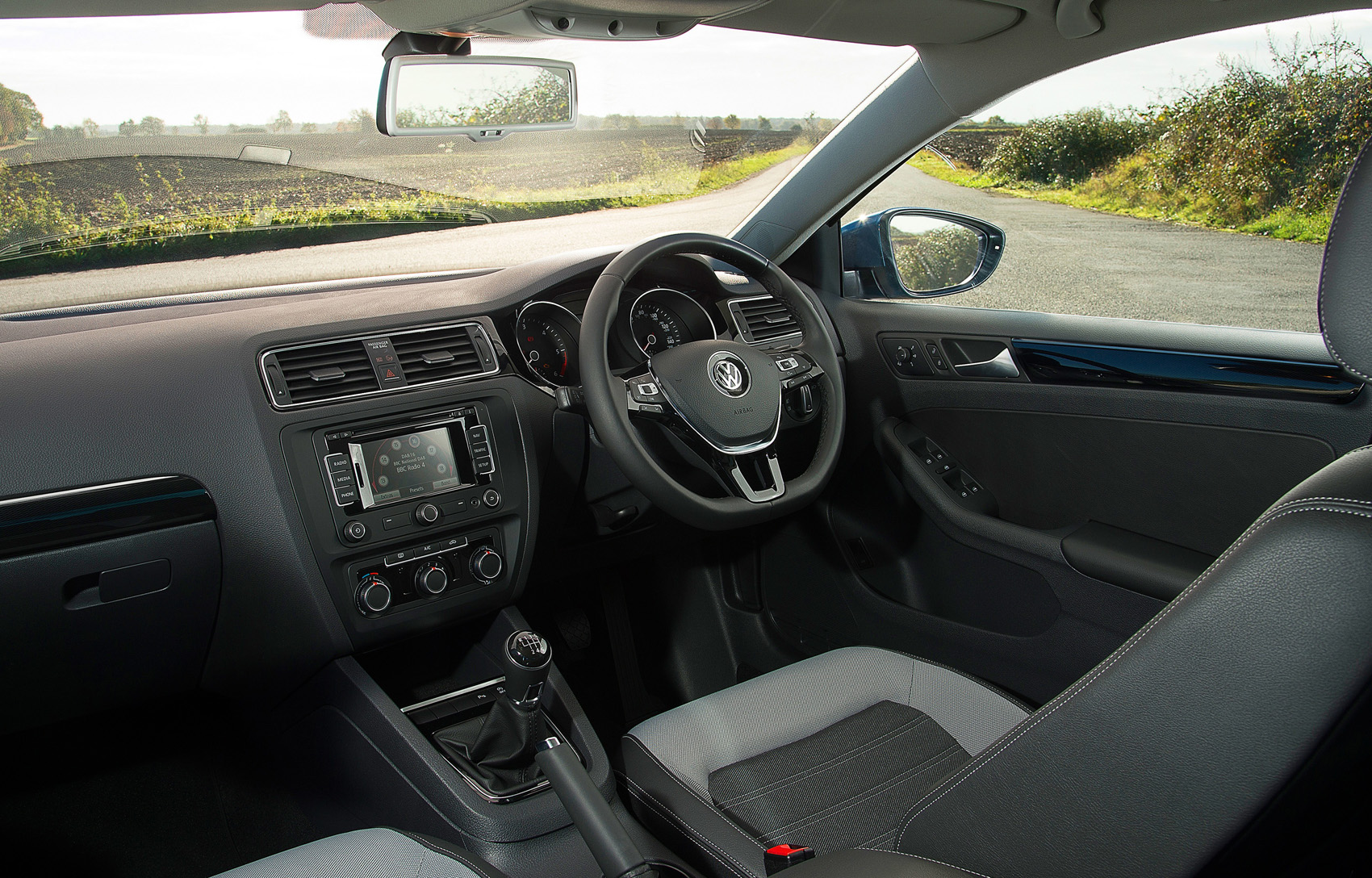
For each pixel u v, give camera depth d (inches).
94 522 53.9
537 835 57.0
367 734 62.1
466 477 64.0
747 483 63.6
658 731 56.7
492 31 55.8
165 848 68.4
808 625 91.7
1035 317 78.7
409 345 63.5
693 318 72.5
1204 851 24.7
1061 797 28.0
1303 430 63.6
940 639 81.2
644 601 92.4
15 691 55.7
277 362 59.1
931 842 33.1
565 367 71.2
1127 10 62.5
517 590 67.6
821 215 86.2
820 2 60.7
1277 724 23.1
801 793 51.4
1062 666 73.3
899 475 84.3
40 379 55.7
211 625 60.2
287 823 71.3
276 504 58.3
